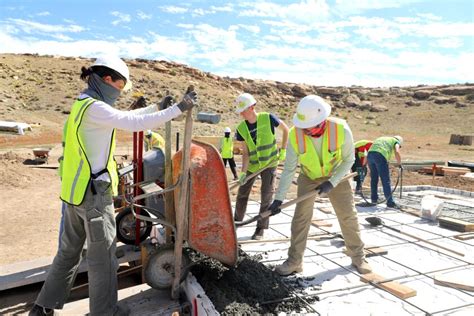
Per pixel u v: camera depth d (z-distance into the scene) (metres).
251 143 5.16
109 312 3.21
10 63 45.47
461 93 58.84
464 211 6.83
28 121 29.72
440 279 3.96
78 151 3.03
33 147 20.66
